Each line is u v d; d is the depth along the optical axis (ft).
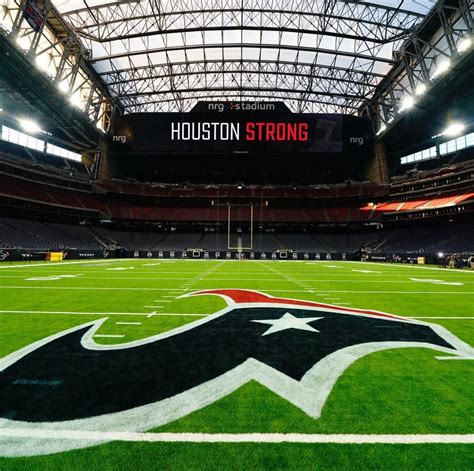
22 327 14.23
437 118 86.02
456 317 16.72
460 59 57.88
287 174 137.28
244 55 83.61
